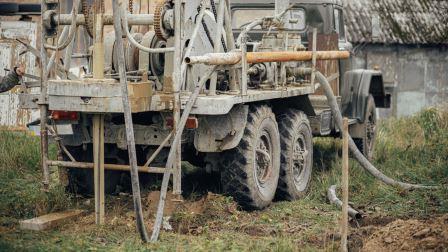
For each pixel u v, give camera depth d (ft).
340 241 21.97
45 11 24.00
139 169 23.15
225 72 26.32
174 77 23.12
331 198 28.35
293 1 35.06
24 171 31.50
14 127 41.86
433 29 74.38
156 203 24.94
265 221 24.90
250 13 35.29
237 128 24.84
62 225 23.48
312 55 29.32
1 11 42.96
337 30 36.52
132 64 25.59
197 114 23.81
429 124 46.57
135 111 22.33
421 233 21.57
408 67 74.28
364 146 37.78
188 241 21.83
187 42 24.99
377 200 28.66
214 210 24.81
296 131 29.07
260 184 26.68
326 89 30.76
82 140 25.64
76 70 28.68
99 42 22.74
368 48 73.26
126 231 22.75
